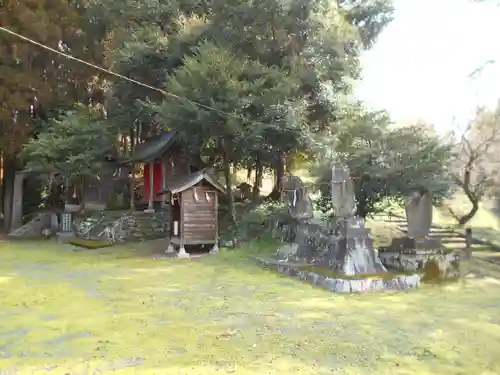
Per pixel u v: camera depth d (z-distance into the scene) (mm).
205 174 14688
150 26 18328
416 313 7523
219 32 16344
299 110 14312
